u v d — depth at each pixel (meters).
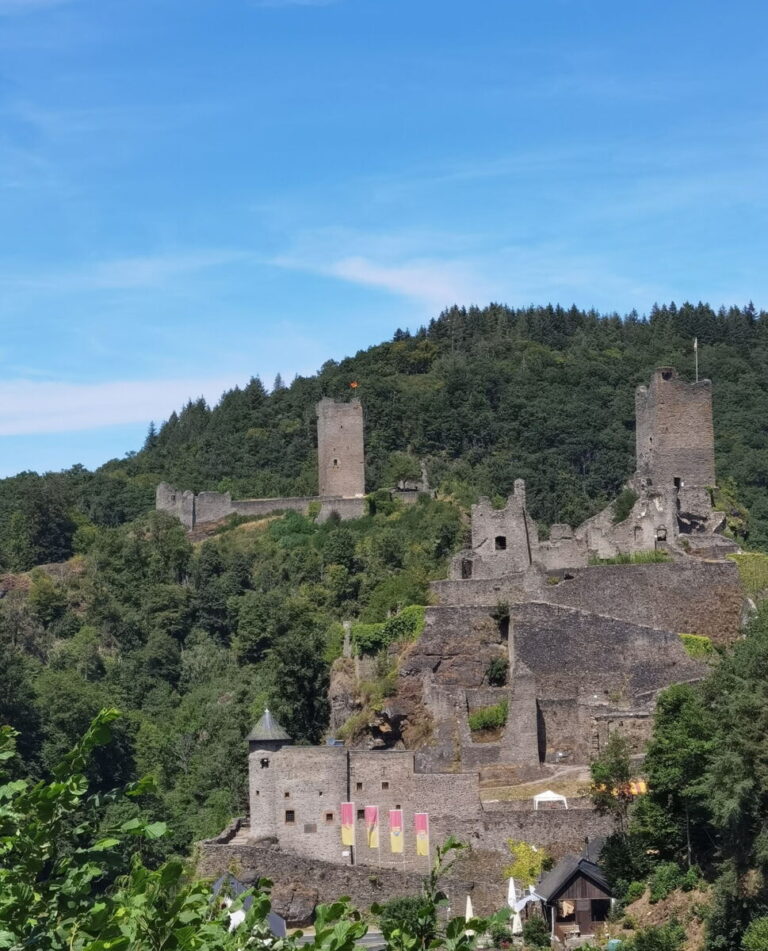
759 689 83.81
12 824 35.59
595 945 83.69
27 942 33.16
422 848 97.06
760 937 75.56
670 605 119.62
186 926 33.50
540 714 106.69
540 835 95.69
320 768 99.31
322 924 32.94
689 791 85.50
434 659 116.12
